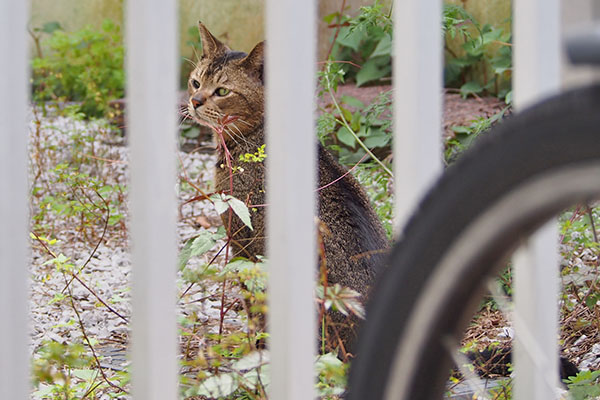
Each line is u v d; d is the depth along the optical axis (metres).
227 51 5.12
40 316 4.74
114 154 8.88
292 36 2.11
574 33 1.37
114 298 4.06
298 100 2.12
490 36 9.38
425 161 2.32
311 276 2.17
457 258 1.54
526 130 1.45
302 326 2.15
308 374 2.17
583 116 1.38
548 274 2.38
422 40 2.28
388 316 1.64
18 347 2.07
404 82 2.33
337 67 5.65
